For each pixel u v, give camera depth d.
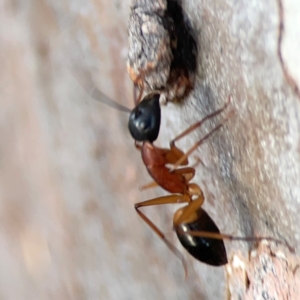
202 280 0.10
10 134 0.11
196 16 0.09
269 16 0.09
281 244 0.09
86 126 0.11
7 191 0.11
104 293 0.11
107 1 0.10
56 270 0.11
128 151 0.11
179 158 0.10
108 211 0.11
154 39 0.09
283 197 0.09
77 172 0.11
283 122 0.09
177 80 0.10
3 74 0.11
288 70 0.09
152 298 0.11
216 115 0.09
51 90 0.11
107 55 0.11
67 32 0.11
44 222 0.11
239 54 0.09
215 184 0.10
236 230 0.10
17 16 0.11
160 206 0.11
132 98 0.11
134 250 0.11
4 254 0.12
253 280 0.10
